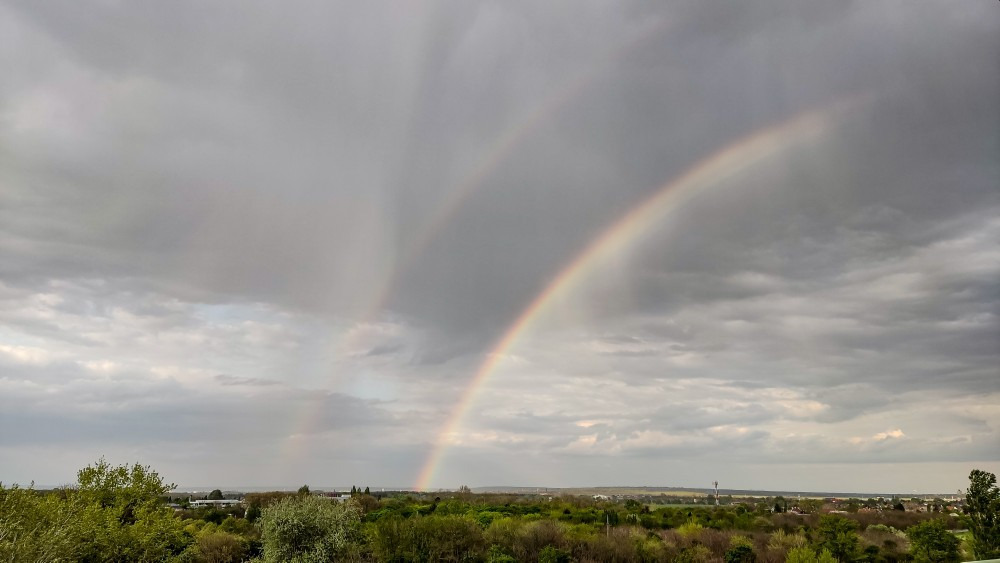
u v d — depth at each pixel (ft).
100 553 88.79
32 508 79.00
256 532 198.80
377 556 163.32
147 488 101.40
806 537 211.41
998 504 124.67
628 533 211.61
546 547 178.40
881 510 349.82
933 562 157.38
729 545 203.41
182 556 107.14
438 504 298.35
